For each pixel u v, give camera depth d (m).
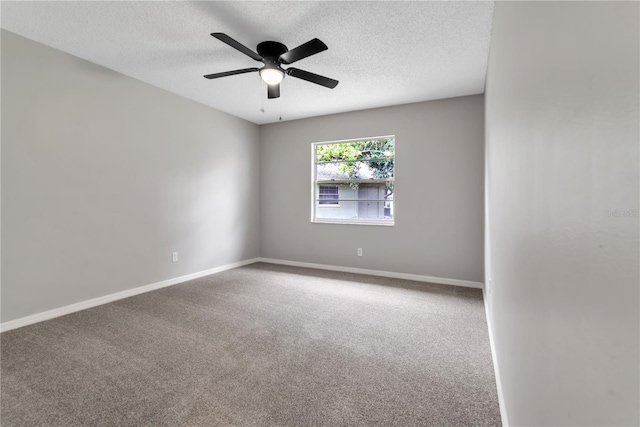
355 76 3.32
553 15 0.66
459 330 2.57
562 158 0.59
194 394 1.72
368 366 2.02
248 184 5.19
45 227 2.76
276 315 2.89
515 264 1.16
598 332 0.44
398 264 4.34
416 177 4.20
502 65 1.60
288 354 2.17
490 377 1.90
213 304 3.19
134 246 3.49
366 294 3.55
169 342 2.33
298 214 5.11
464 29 2.44
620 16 0.37
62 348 2.23
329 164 4.95
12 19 2.35
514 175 1.19
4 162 2.51
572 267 0.54
